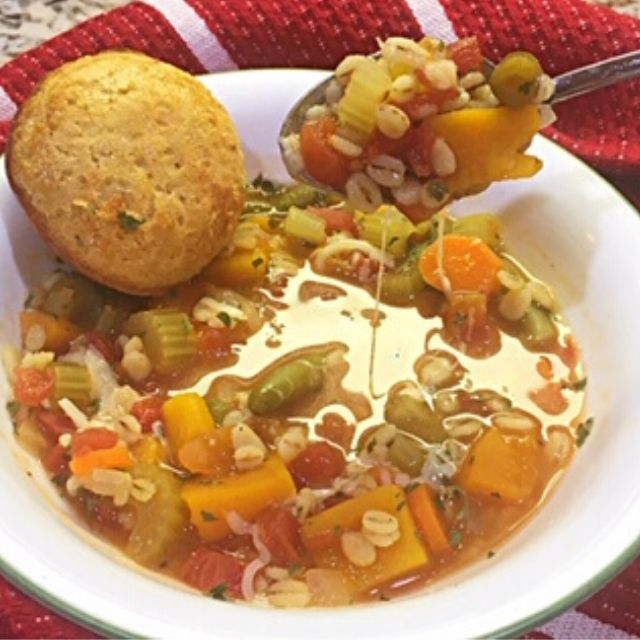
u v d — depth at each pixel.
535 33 0.49
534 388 0.39
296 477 0.36
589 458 0.36
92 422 0.37
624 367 0.39
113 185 0.38
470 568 0.34
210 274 0.41
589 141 0.48
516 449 0.36
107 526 0.35
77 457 0.35
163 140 0.39
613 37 0.49
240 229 0.42
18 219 0.41
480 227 0.43
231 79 0.45
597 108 0.48
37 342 0.39
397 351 0.40
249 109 0.45
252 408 0.37
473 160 0.39
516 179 0.42
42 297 0.40
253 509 0.35
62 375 0.38
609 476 0.35
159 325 0.39
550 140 0.44
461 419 0.38
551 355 0.40
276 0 0.49
